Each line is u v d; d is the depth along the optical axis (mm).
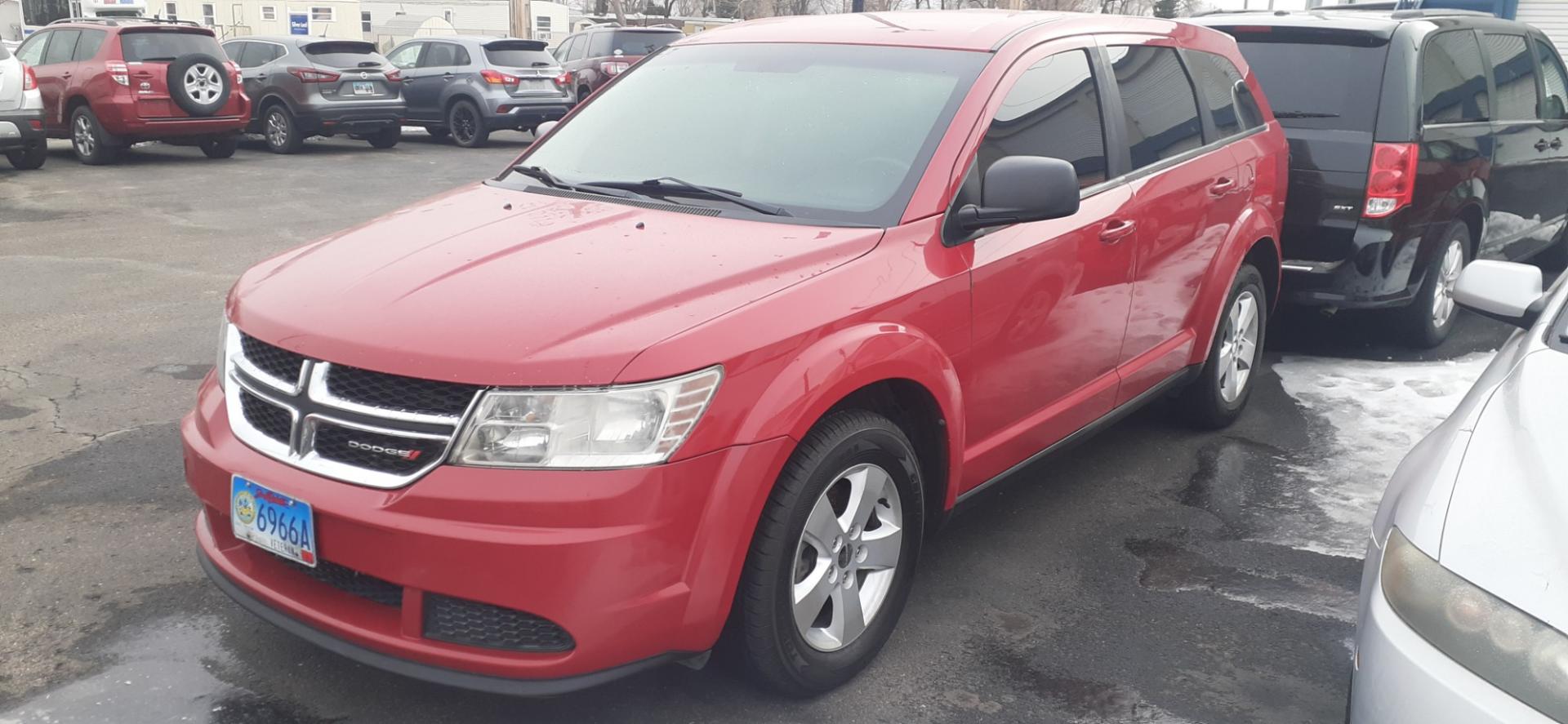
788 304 2729
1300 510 4223
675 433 2469
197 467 2842
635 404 2438
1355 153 5734
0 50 11875
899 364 2912
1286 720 2908
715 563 2555
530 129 17391
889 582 3086
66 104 13516
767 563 2672
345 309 2701
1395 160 5664
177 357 5711
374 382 2537
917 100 3492
